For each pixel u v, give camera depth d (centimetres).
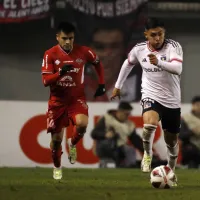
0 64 5434
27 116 5366
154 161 5306
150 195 2616
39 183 3259
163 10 5481
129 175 4197
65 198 2445
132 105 5350
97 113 5341
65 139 5288
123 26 5388
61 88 3472
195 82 5516
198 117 5350
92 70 5372
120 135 5309
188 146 5331
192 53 5538
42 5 5441
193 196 2617
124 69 3497
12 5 5434
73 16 5416
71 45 3403
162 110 3316
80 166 5306
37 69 5462
